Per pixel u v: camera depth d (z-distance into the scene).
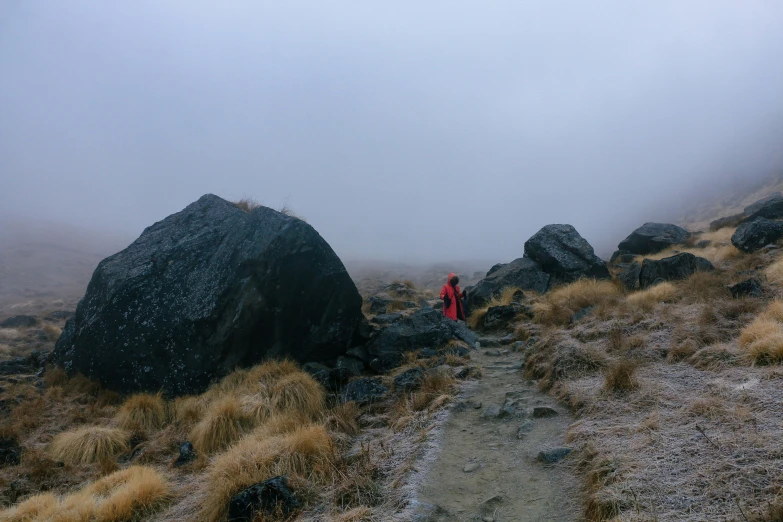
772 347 6.42
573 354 8.21
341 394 9.52
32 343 19.47
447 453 6.25
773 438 4.54
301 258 11.05
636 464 4.72
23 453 8.55
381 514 5.00
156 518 6.16
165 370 11.16
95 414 10.28
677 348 7.61
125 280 12.23
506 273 16.67
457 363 10.04
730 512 3.74
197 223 13.78
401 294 20.44
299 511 5.38
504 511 4.85
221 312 10.93
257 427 8.16
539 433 6.44
